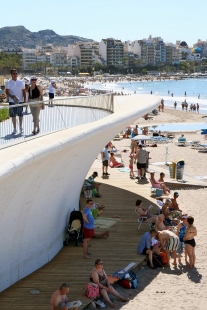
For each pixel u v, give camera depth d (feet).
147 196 68.08
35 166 33.01
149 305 36.96
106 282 37.78
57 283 38.52
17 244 37.42
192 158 107.14
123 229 53.52
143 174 79.51
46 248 42.86
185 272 43.78
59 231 46.19
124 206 62.64
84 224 44.21
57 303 32.53
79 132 37.58
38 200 38.29
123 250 46.73
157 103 60.44
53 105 39.65
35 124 36.96
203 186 77.36
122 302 37.45
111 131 48.14
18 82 39.88
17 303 34.71
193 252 44.55
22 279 38.96
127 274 40.22
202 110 260.83
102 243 48.80
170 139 136.67
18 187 32.76
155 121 198.39
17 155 28.96
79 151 42.55
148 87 604.08
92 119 47.75
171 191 75.25
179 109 271.49
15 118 34.86
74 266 42.34
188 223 44.47
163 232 45.39
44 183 37.83
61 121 40.88
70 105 42.68
